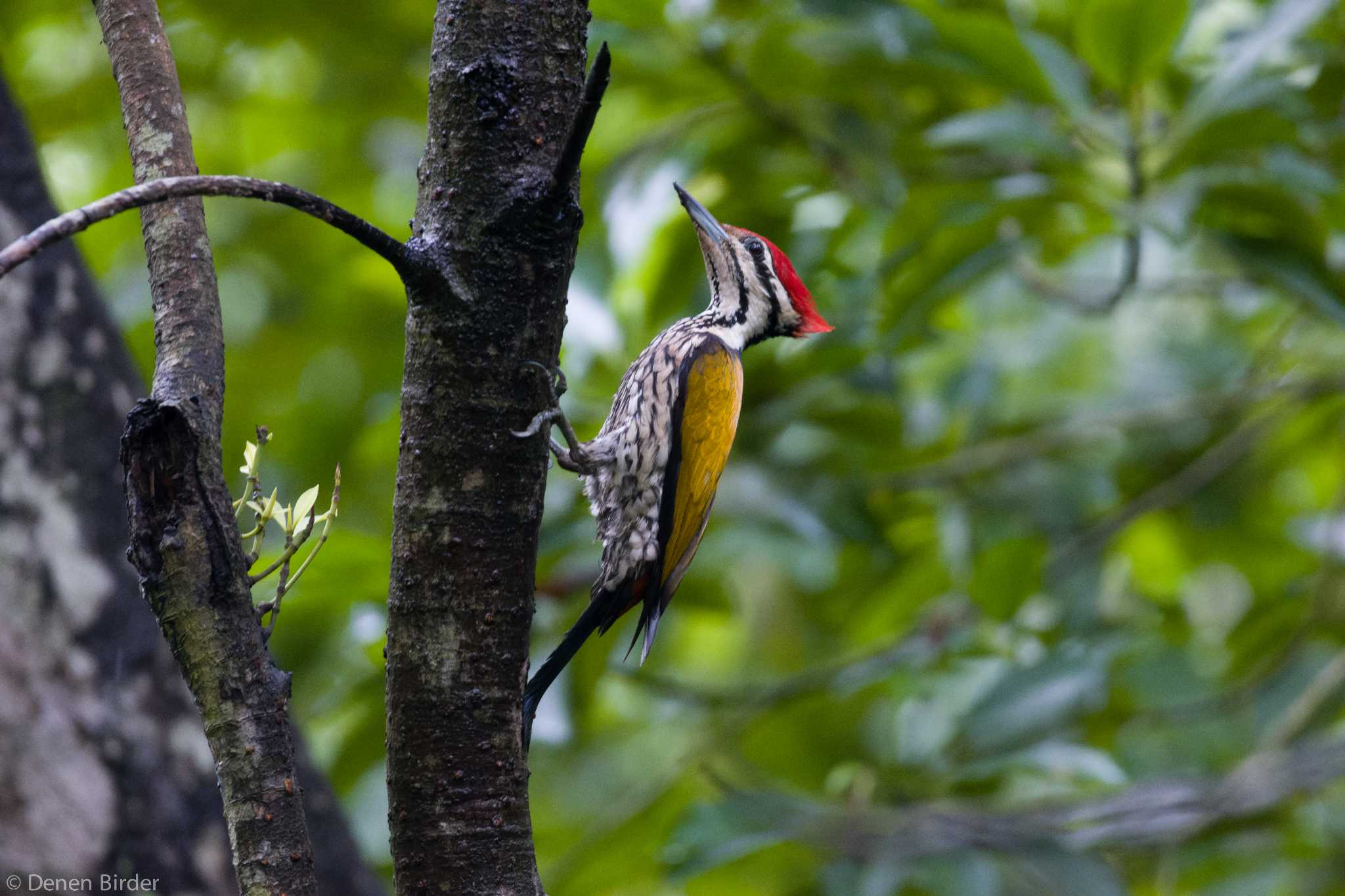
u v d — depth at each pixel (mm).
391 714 4645
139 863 6879
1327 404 12328
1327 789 12266
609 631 10367
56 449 7059
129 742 6977
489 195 4422
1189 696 11141
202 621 4168
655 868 10984
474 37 4445
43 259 7207
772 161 10812
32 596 6941
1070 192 9180
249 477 4422
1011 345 15531
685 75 10297
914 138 10609
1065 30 10453
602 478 8445
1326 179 8477
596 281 9977
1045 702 10539
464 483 4512
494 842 4625
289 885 4160
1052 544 11797
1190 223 9383
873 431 11625
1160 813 9922
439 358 4461
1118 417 11312
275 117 13562
